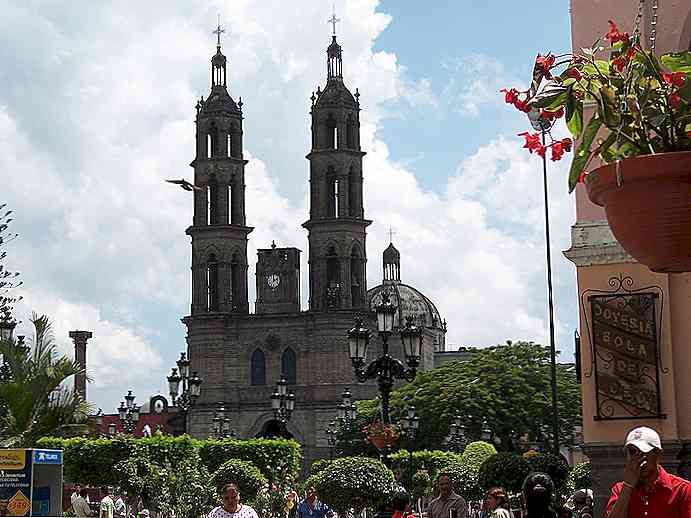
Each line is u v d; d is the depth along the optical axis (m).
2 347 35.75
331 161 117.94
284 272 118.81
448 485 17.47
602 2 13.79
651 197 6.09
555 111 6.38
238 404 116.06
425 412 83.12
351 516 27.44
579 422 82.38
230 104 122.00
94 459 45.06
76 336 112.25
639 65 6.29
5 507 19.30
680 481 7.02
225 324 117.31
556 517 11.56
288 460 51.41
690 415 13.29
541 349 85.88
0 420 35.47
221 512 15.17
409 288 139.00
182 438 45.88
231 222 121.00
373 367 30.39
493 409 81.69
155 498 36.50
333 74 120.19
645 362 13.42
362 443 85.94
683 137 6.19
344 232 116.31
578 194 13.79
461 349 135.62
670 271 6.43
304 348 115.69
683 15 13.23
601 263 13.66
